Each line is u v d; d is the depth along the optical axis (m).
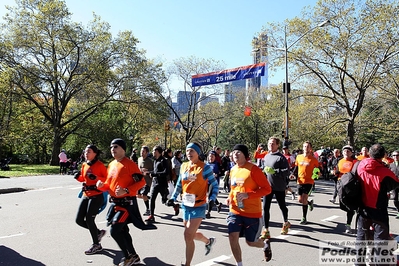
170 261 5.32
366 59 25.31
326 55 26.44
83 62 31.41
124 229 5.05
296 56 26.55
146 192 8.77
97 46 31.69
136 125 45.97
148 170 8.73
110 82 32.16
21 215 8.64
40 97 35.88
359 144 43.66
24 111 34.03
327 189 16.47
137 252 5.77
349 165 8.66
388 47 24.30
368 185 4.50
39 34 29.56
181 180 4.91
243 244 6.33
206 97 43.75
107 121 39.97
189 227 4.64
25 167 29.50
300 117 30.52
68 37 30.33
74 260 5.29
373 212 4.46
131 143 45.16
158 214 9.16
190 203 4.68
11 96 29.48
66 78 31.52
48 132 33.66
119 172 4.95
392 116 34.34
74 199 11.38
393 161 9.71
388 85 31.33
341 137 33.31
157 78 34.88
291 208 10.53
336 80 28.16
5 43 27.45
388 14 23.48
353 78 26.27
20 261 5.21
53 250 5.77
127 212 4.89
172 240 6.56
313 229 7.66
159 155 8.24
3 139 30.77
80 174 5.72
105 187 5.05
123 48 32.09
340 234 7.22
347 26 25.33
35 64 29.61
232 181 4.76
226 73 18.70
